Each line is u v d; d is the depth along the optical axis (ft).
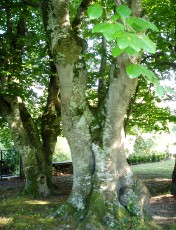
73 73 22.07
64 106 23.21
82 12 24.61
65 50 21.20
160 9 33.71
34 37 36.76
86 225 20.66
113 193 22.22
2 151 55.62
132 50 6.88
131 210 22.00
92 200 21.86
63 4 21.77
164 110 45.55
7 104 34.01
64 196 32.37
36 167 33.22
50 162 35.32
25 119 35.42
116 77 20.53
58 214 22.91
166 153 93.35
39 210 26.18
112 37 6.56
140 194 23.00
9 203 28.37
